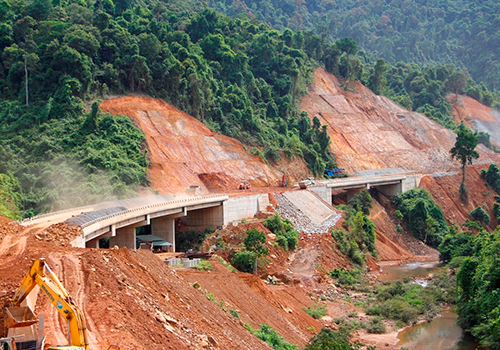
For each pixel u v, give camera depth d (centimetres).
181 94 11475
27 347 1973
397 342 5419
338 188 11712
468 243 9094
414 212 11788
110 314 2550
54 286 2100
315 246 8412
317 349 4191
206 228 8150
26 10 11425
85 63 9931
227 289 5075
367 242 9756
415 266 9394
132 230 6769
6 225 4931
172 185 9250
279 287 6600
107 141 9044
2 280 2967
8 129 9331
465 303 6119
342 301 6812
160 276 3962
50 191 7862
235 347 3406
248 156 11350
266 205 9288
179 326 2966
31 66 9962
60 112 9381
